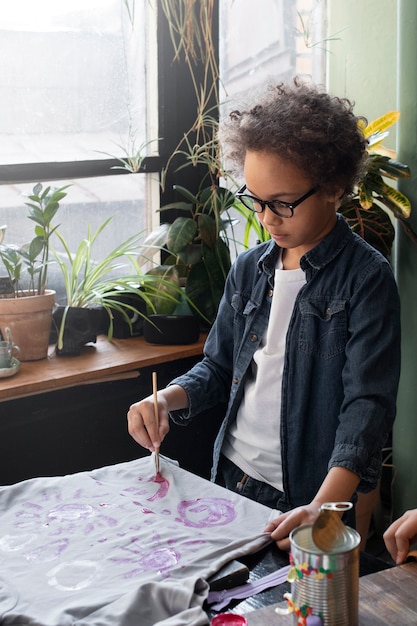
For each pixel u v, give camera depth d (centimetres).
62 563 126
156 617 112
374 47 287
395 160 263
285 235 154
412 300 266
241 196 157
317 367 162
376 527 293
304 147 143
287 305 167
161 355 251
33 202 257
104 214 276
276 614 108
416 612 107
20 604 114
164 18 273
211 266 269
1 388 219
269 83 162
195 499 147
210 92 283
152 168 282
